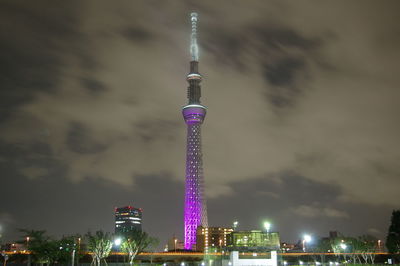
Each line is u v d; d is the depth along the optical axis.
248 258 165.50
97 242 160.75
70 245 165.00
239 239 170.62
